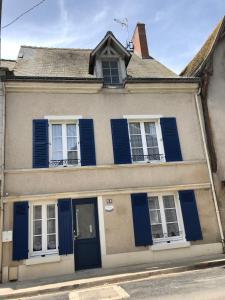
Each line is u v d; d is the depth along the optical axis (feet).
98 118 32.53
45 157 29.76
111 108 33.22
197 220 30.66
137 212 29.66
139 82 33.94
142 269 25.48
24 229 27.04
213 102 35.78
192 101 35.60
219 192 32.42
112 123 32.45
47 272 26.53
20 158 29.32
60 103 32.09
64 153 30.96
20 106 30.99
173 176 31.81
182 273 24.03
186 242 29.81
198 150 33.60
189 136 33.99
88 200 29.76
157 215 30.83
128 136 32.35
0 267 25.75
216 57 37.81
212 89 36.29
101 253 28.19
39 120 30.86
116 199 29.91
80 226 28.99
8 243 26.63
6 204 27.58
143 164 31.35
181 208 30.76
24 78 30.99
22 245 26.58
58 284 22.49
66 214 28.35
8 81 30.86
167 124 33.68
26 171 28.86
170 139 33.12
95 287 21.89
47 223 28.40
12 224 27.09
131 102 33.88
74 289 21.79
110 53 35.45
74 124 32.42
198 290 18.11
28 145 29.96
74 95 32.78
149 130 33.99
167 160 32.19
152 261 28.63
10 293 20.88
